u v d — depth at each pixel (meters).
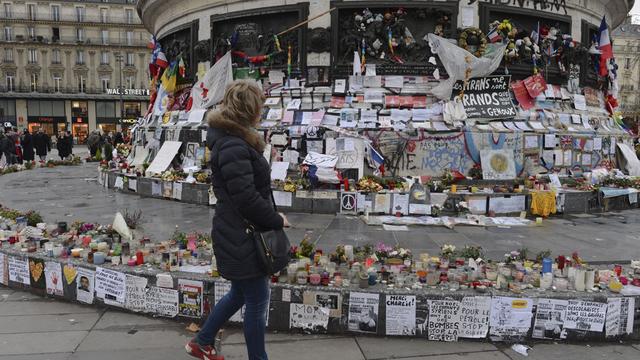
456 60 11.30
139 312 5.07
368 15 11.60
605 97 15.36
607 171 12.59
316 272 4.95
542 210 10.24
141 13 17.66
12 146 23.34
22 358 4.04
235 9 13.02
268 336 4.60
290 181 10.34
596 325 4.59
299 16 11.92
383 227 8.79
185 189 11.21
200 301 4.81
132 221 8.12
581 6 13.54
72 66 73.44
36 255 5.75
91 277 5.30
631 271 5.52
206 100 13.11
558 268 5.44
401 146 10.86
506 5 12.09
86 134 74.12
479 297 4.55
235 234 3.47
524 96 12.20
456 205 9.86
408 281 4.93
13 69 72.00
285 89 12.02
